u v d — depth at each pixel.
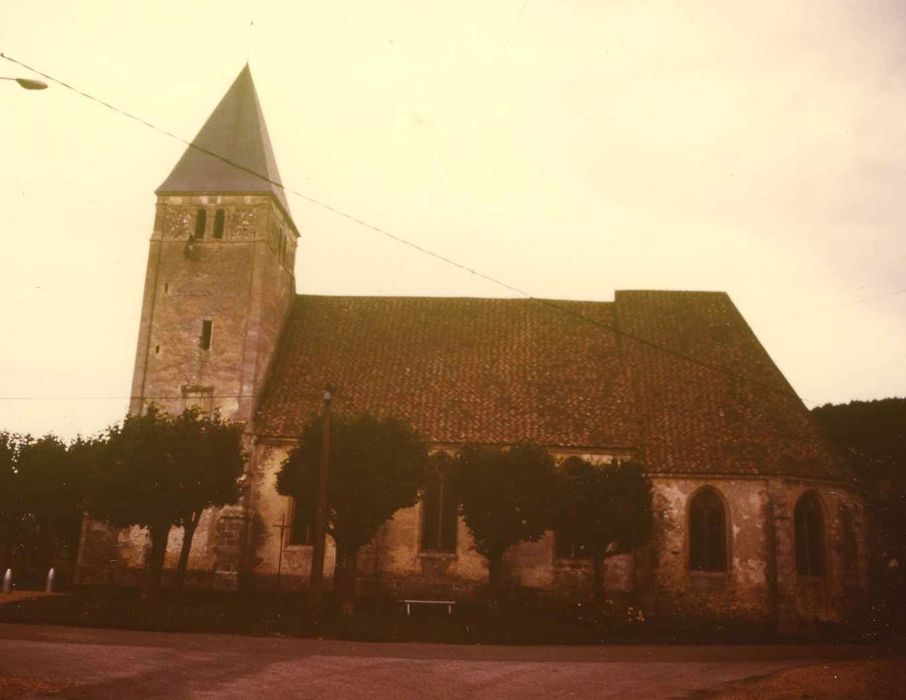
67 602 27.89
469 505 30.97
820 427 38.75
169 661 16.77
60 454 39.84
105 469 29.75
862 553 35.03
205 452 30.14
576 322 42.97
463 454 31.88
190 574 35.38
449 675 17.38
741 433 36.66
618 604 30.17
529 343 41.59
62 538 41.28
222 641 20.86
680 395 38.72
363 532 29.95
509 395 38.34
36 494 39.16
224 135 41.62
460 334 42.22
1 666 14.98
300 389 38.75
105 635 20.72
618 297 44.31
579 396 38.34
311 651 19.94
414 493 30.16
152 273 39.62
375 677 16.53
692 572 34.53
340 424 30.22
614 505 31.02
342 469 29.50
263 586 35.12
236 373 37.97
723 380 39.41
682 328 42.28
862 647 26.81
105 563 35.91
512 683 16.70
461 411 37.38
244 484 35.06
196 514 31.20
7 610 25.11
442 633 25.48
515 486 30.64
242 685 14.66
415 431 31.23
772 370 40.00
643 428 37.12
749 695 15.48
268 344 39.75
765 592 34.06
